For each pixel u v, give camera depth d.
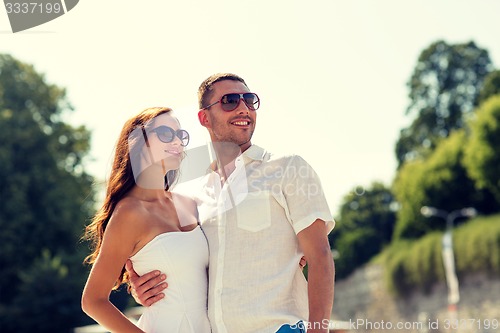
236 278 4.21
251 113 4.50
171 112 4.59
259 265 4.20
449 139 55.56
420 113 73.38
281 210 4.28
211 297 4.28
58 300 39.44
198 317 4.29
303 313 4.30
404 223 54.78
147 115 4.52
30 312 39.19
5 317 39.28
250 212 4.24
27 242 42.84
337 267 58.75
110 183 4.48
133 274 4.37
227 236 4.27
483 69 73.19
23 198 42.81
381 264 52.28
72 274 40.59
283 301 4.20
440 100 73.25
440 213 51.94
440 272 43.12
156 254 4.29
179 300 4.28
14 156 44.00
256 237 4.23
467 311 40.50
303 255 4.34
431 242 44.59
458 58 73.50
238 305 4.18
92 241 4.57
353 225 61.94
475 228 41.88
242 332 4.18
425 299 45.12
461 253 41.09
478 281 40.00
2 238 42.16
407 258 47.22
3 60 45.72
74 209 43.94
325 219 4.22
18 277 42.56
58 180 44.47
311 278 4.14
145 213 4.32
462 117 72.00
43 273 39.59
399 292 48.38
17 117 44.41
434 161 53.94
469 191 52.34
